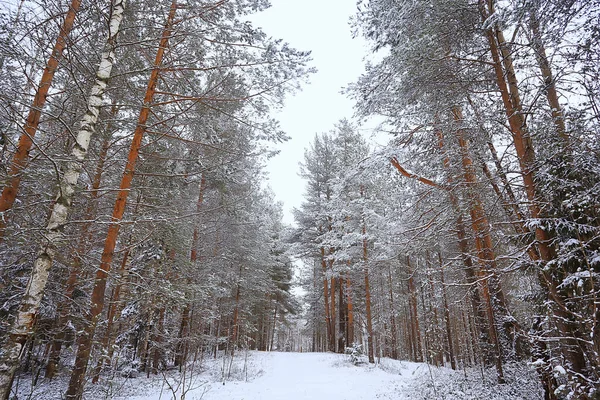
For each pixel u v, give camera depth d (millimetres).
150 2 7625
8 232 6250
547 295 6008
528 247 6117
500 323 10438
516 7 4953
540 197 5949
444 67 7215
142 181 9914
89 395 8641
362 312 25656
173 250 11859
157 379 12039
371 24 7090
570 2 4863
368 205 18281
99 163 8125
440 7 6543
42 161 6629
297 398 10586
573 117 5520
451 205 9023
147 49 8180
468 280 11234
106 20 6164
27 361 9375
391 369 16594
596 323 4027
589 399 3877
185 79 8422
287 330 50000
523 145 6605
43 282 3980
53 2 5520
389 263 18516
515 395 8141
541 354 6594
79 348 6773
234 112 8789
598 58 5363
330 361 18922
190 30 6984
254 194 18484
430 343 14859
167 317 14516
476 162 8359
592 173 5258
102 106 5027
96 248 10367
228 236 18969
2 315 7266
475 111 7844
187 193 13031
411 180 9727
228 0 7652
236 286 22594
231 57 8000
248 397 10430
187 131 9508
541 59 6367
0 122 5555
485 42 7629
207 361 17578
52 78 7039
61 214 4211
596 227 4680
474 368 13109
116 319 10625
